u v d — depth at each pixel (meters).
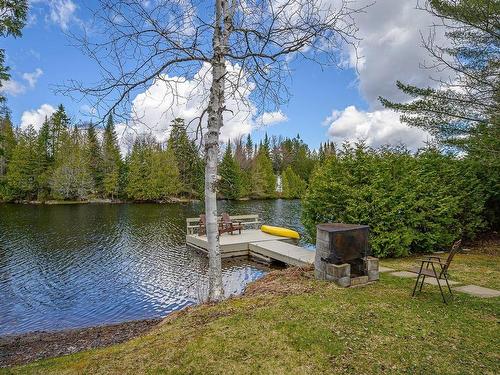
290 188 60.19
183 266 12.74
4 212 32.38
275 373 3.38
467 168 10.88
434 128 11.63
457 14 9.59
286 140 84.81
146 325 7.46
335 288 5.95
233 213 33.31
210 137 5.84
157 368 3.59
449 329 4.28
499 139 9.80
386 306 5.08
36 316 8.48
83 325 7.92
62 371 3.83
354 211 8.73
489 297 5.53
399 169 9.52
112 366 3.74
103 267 12.91
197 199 45.56
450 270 7.46
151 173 45.38
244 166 58.06
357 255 6.50
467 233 10.55
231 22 5.60
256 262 12.60
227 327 4.46
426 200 9.36
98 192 48.03
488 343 3.91
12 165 44.31
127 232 20.91
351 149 9.70
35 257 14.61
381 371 3.37
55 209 35.94
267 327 4.39
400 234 8.73
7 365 5.71
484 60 10.48
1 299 9.66
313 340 4.02
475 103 10.16
